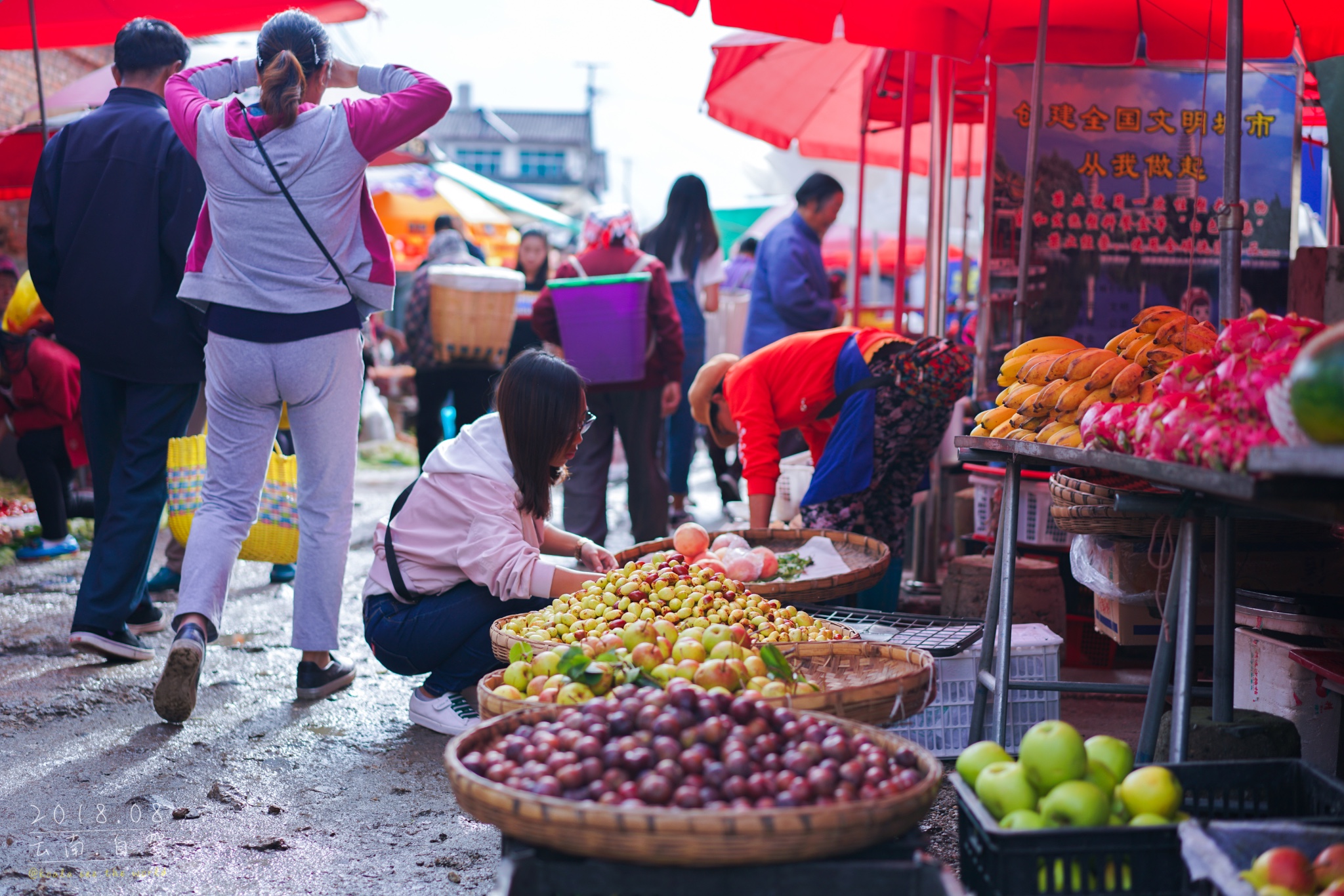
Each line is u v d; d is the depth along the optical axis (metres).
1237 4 2.97
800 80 7.56
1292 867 1.57
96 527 4.25
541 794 1.68
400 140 3.55
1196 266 4.80
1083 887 1.72
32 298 5.86
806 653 2.62
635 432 5.64
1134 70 4.76
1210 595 3.22
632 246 5.69
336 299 3.54
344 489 3.73
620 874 1.66
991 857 1.77
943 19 4.71
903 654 2.50
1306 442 1.55
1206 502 2.20
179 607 3.48
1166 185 4.79
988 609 3.06
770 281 6.79
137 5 5.53
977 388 4.86
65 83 10.34
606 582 3.08
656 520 5.73
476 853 2.61
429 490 3.42
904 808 1.64
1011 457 2.86
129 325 3.95
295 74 3.41
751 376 4.38
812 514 4.31
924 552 5.79
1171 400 2.09
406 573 3.43
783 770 1.73
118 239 3.92
